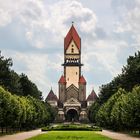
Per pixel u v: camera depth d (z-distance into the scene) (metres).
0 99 101.19
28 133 111.62
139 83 134.12
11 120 106.88
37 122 164.00
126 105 102.81
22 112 124.31
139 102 98.50
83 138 80.31
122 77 149.12
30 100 162.62
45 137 83.75
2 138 82.62
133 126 102.94
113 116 127.56
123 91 140.00
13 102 111.69
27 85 199.88
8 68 161.75
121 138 85.12
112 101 141.88
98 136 90.62
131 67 136.75
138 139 81.00
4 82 156.25
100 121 174.38
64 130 138.00
